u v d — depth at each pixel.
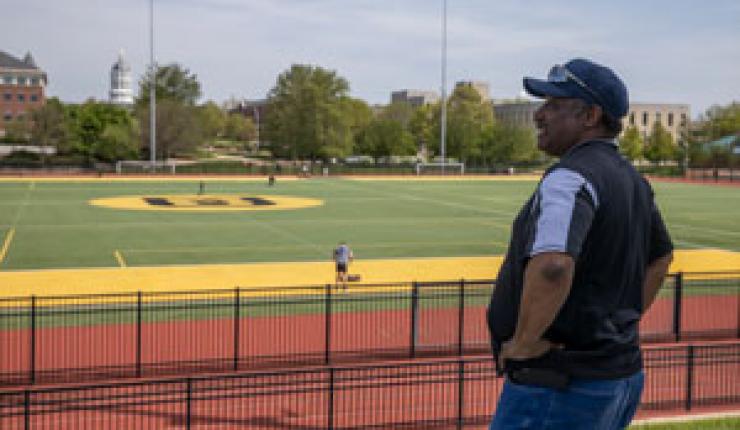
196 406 13.51
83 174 96.69
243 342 18.44
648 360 15.84
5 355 17.08
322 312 21.86
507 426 2.64
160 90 159.25
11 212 50.16
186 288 26.14
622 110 2.79
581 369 2.55
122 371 15.99
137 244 36.59
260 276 28.73
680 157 138.62
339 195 68.81
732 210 59.12
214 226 44.22
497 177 108.69
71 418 12.84
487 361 13.66
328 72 131.62
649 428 10.30
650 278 3.04
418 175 110.75
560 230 2.46
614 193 2.61
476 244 38.38
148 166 102.50
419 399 14.12
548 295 2.42
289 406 13.55
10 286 26.12
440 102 164.00
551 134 2.84
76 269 29.70
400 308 22.41
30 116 122.81
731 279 27.91
